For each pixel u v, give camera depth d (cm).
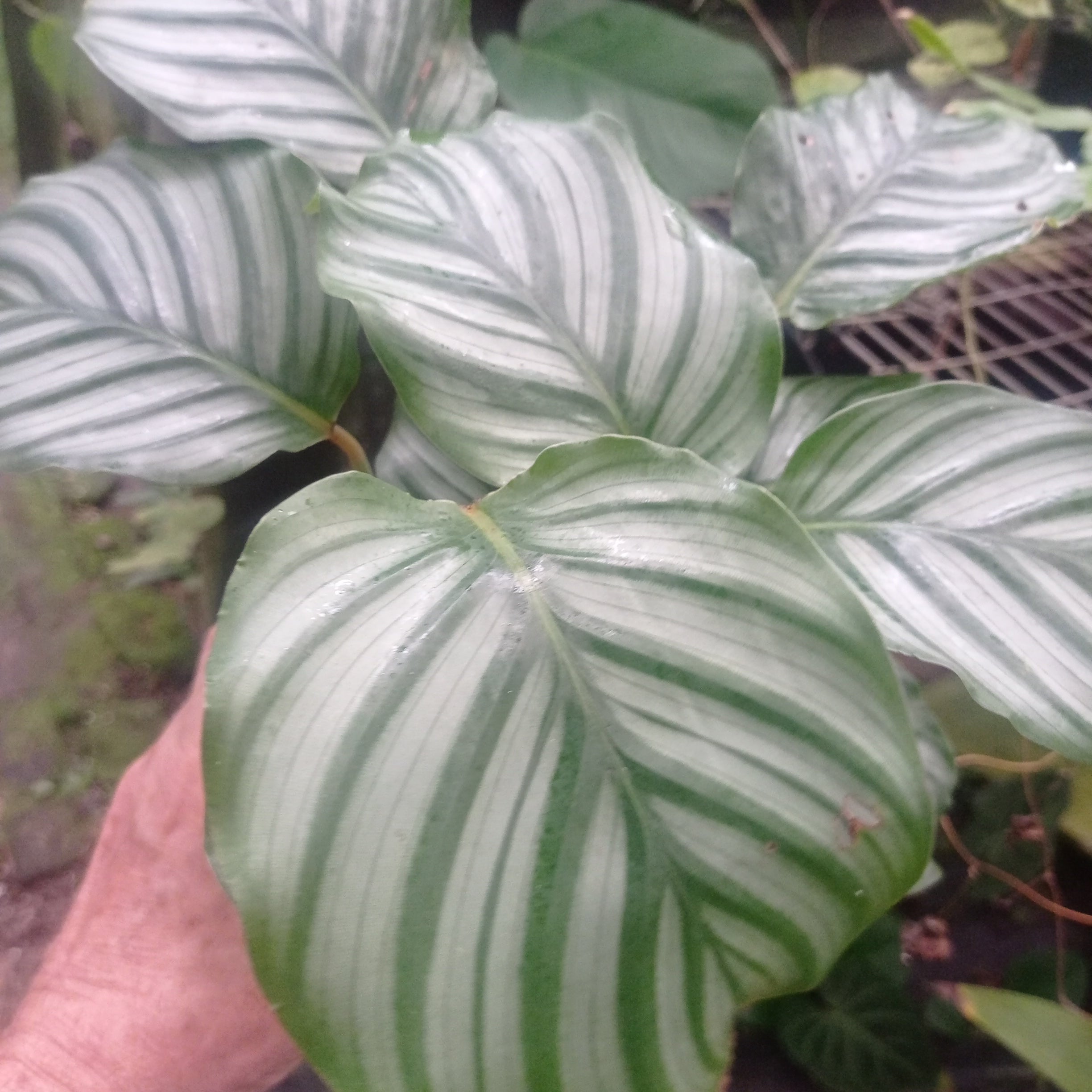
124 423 48
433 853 31
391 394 72
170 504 111
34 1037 45
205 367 50
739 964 32
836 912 33
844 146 59
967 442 47
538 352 45
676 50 58
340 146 53
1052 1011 52
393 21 55
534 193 47
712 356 47
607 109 57
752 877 32
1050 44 97
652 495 37
